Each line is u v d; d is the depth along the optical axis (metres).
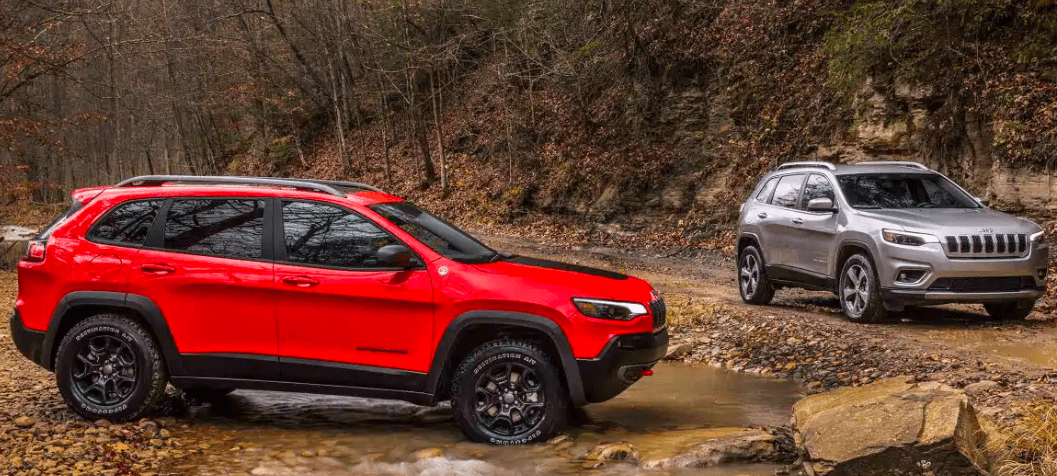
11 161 35.09
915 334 8.76
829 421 4.77
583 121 28.09
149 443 5.24
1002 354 7.59
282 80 46.47
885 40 17.50
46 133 25.69
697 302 12.10
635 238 23.02
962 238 8.95
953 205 10.20
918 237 9.07
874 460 4.33
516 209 28.58
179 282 5.58
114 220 5.83
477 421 5.30
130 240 5.76
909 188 10.43
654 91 25.17
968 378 6.67
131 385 5.66
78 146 50.12
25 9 20.61
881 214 9.70
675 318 10.62
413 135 38.69
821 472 4.44
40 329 5.75
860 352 8.03
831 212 10.31
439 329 5.33
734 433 5.38
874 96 18.56
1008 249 9.01
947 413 4.48
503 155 31.50
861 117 18.81
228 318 5.55
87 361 5.68
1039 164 14.81
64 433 5.36
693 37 24.91
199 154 54.34
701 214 22.27
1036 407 5.30
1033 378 6.52
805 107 20.83
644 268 17.70
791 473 4.73
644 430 5.75
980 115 15.91
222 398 6.71
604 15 28.20
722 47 24.02
